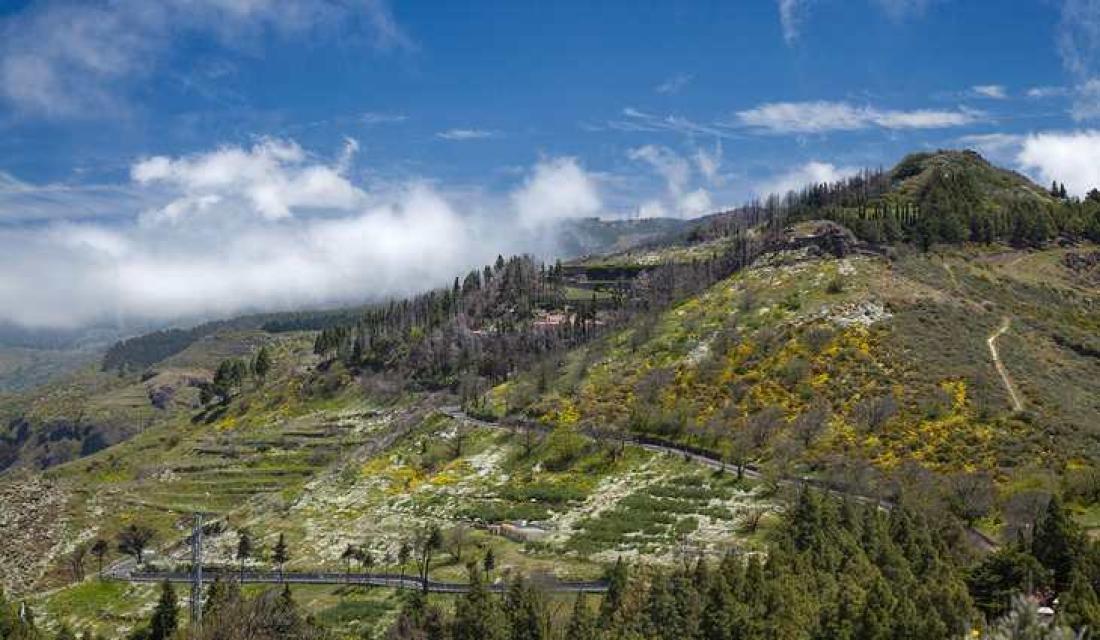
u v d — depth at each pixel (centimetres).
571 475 18238
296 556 17000
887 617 7881
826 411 17362
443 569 14575
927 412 16362
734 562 9900
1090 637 6975
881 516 11131
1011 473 13888
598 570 13138
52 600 16788
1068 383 18050
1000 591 8881
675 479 16700
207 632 10850
